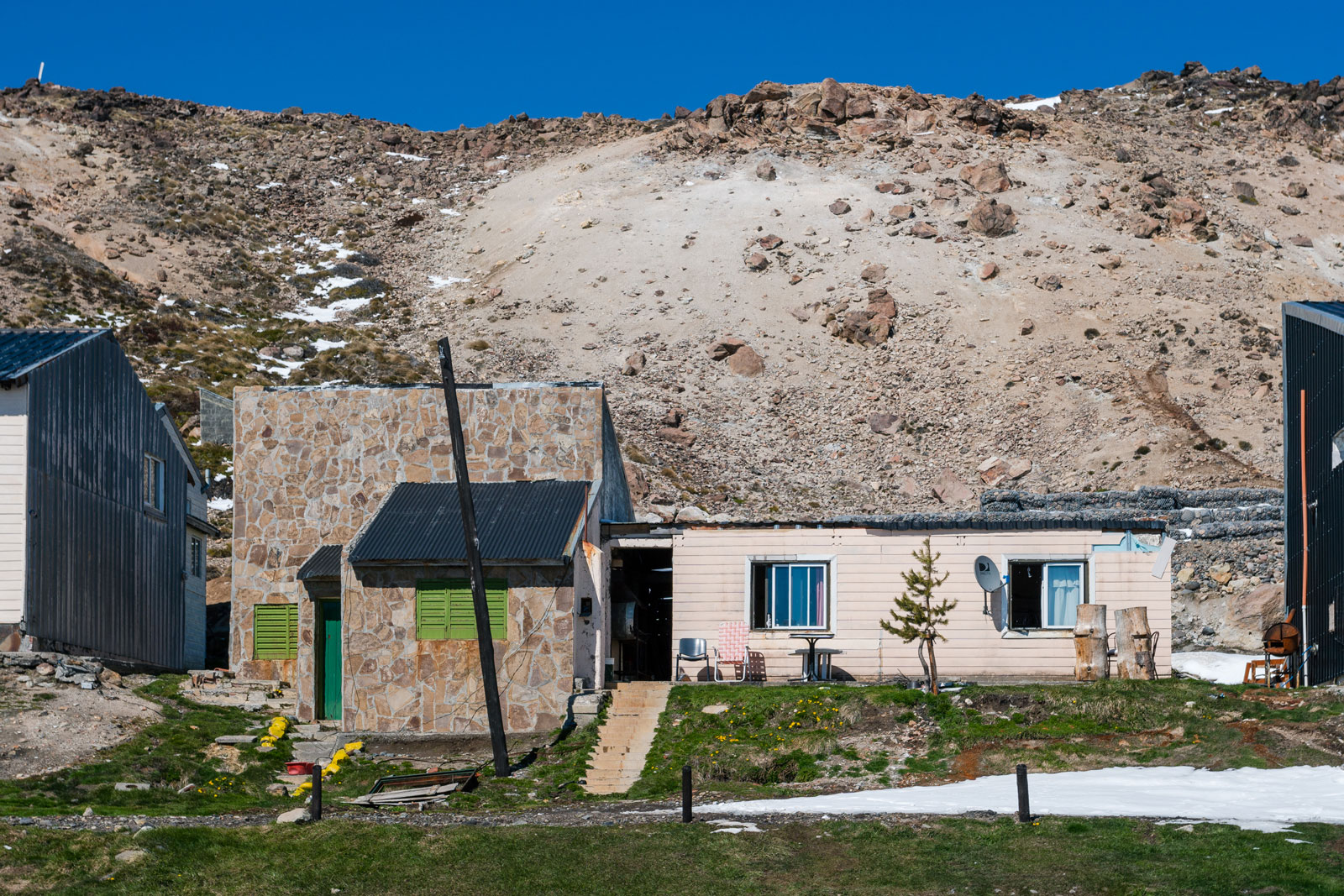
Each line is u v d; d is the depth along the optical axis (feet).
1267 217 293.43
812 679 87.71
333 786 70.74
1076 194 292.61
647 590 111.14
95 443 98.84
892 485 193.47
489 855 52.95
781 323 242.99
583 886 49.90
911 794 62.03
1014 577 90.17
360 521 95.04
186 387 197.26
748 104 344.69
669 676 113.39
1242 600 120.26
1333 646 80.74
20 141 328.08
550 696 80.07
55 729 73.46
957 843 52.31
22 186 297.33
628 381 223.92
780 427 211.41
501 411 95.40
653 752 73.72
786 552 91.40
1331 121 355.97
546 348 238.68
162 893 48.96
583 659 84.69
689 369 228.84
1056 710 74.95
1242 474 183.11
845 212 282.77
